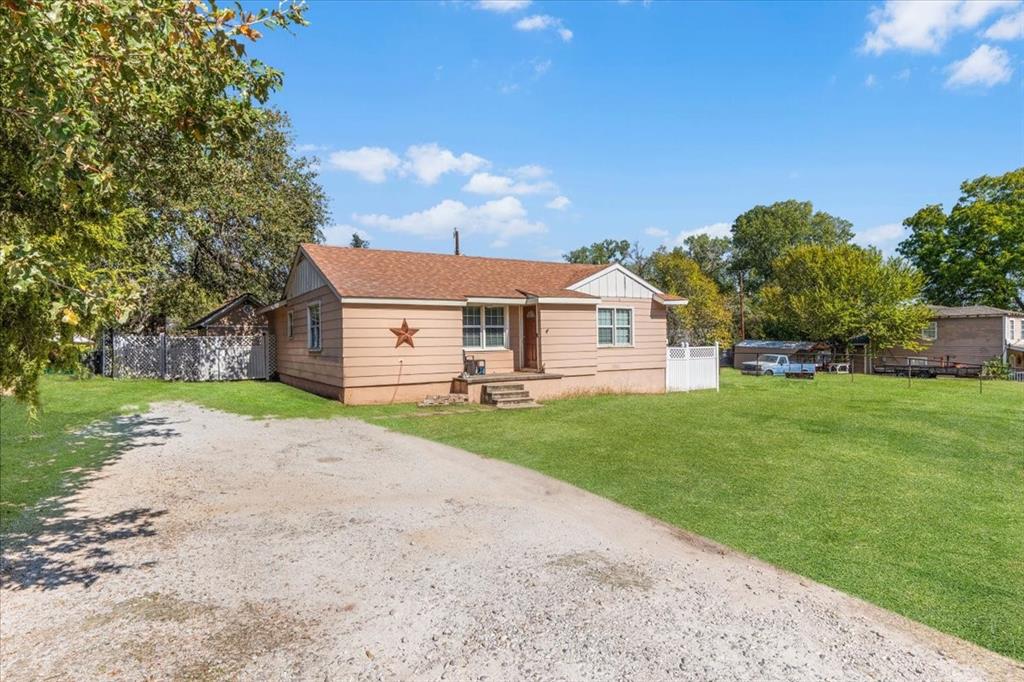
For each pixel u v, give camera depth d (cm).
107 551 495
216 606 395
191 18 387
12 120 405
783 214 6056
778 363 2983
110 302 360
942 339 3406
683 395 1802
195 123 513
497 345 1703
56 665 325
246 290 2530
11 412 1241
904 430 1140
